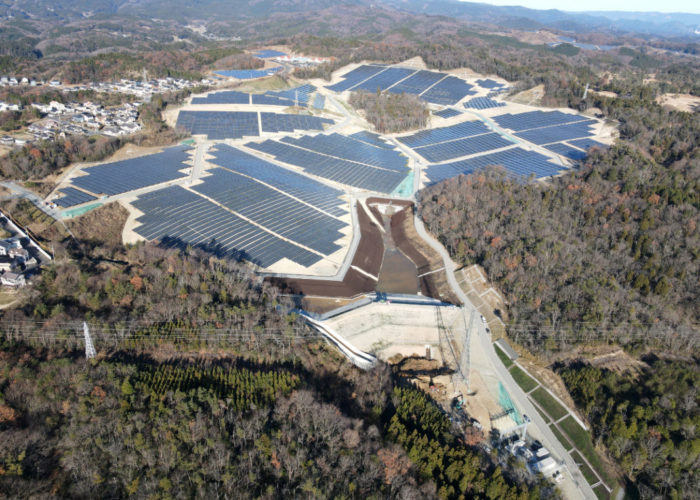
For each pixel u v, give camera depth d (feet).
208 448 378.94
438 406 481.46
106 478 361.30
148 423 392.27
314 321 554.05
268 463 378.12
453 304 617.62
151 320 488.85
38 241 611.88
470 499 381.81
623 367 521.24
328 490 362.12
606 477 429.79
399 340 563.89
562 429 471.62
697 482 397.19
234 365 473.26
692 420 426.10
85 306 504.43
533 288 593.83
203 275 550.77
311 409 420.36
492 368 533.96
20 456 352.49
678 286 582.76
